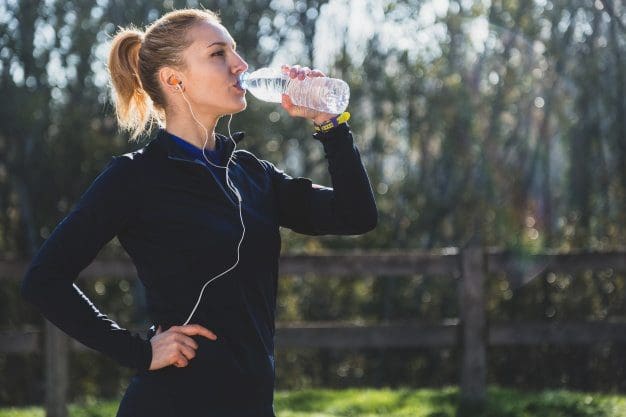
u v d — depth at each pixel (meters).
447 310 9.50
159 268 1.93
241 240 1.94
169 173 1.95
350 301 9.60
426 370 8.69
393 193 10.74
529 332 5.36
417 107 10.84
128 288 9.89
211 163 2.01
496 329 5.36
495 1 10.41
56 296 1.88
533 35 10.16
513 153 9.77
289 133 11.02
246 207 2.00
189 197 1.94
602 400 5.55
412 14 10.72
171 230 1.92
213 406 1.90
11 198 10.12
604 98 9.77
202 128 2.07
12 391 8.41
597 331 5.35
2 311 8.61
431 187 10.69
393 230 10.48
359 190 2.04
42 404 8.37
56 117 10.41
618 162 9.66
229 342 1.92
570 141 9.77
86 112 10.53
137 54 2.18
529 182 9.45
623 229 9.28
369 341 5.35
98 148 10.31
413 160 11.00
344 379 8.91
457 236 10.29
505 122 10.14
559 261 5.46
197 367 1.90
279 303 9.57
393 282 9.55
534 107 9.95
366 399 5.73
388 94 10.59
